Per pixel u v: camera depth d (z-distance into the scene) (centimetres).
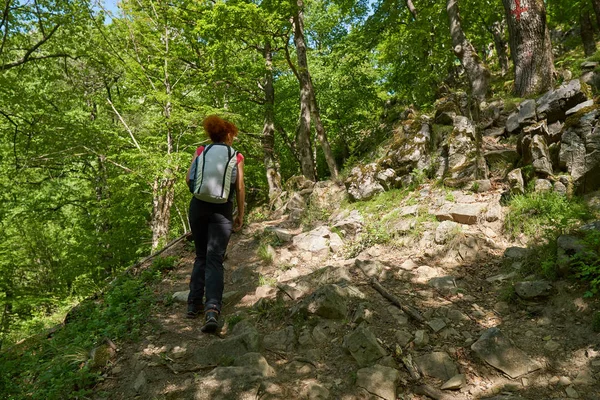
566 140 446
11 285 1045
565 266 308
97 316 378
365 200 608
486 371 253
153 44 1296
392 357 269
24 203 1467
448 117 661
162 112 1320
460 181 521
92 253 1298
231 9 1041
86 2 1147
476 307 320
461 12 1420
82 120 1365
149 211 1588
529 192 445
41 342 365
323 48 2081
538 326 283
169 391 259
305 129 1133
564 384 232
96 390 273
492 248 400
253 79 1529
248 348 291
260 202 1728
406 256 423
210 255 340
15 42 1130
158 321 360
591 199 400
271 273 452
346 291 343
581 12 1384
